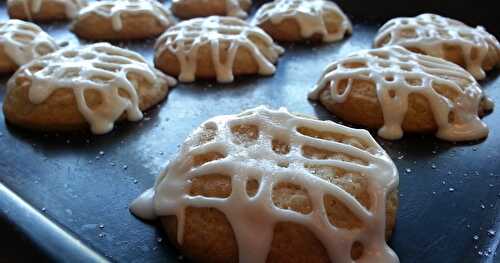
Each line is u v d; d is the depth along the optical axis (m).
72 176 0.14
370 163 0.12
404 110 0.16
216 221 0.11
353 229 0.11
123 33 0.22
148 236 0.12
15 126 0.17
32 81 0.17
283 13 0.22
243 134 0.13
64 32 0.23
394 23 0.21
